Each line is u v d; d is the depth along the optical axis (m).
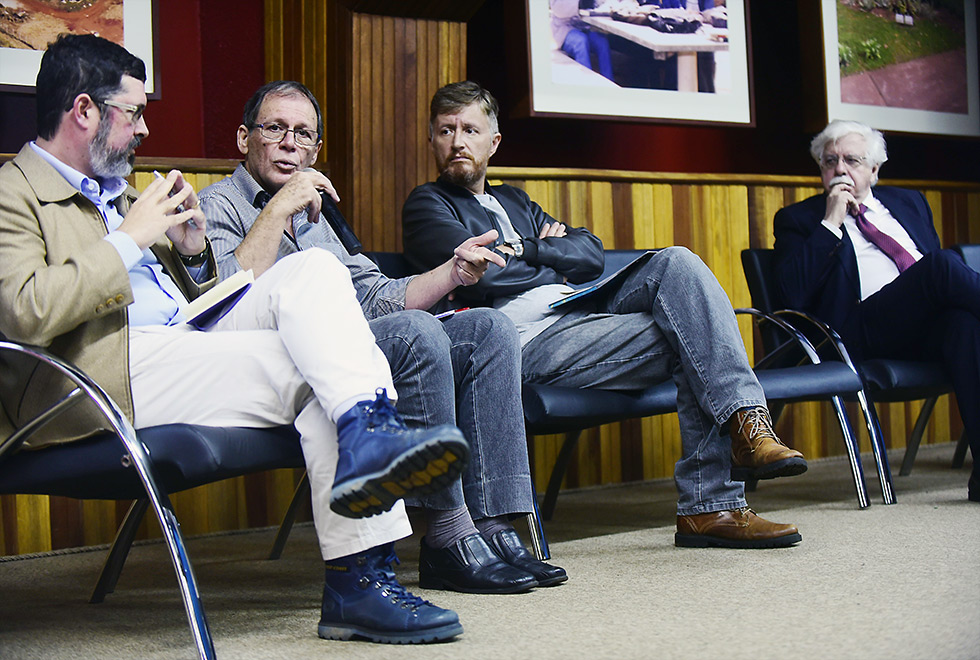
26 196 1.71
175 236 1.96
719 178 3.98
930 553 2.15
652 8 3.91
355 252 2.45
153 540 2.94
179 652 1.60
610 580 2.02
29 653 1.64
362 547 1.63
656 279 2.40
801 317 3.28
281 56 3.54
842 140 3.50
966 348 2.91
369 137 3.12
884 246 3.45
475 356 2.08
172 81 3.42
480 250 2.26
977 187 4.56
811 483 3.54
